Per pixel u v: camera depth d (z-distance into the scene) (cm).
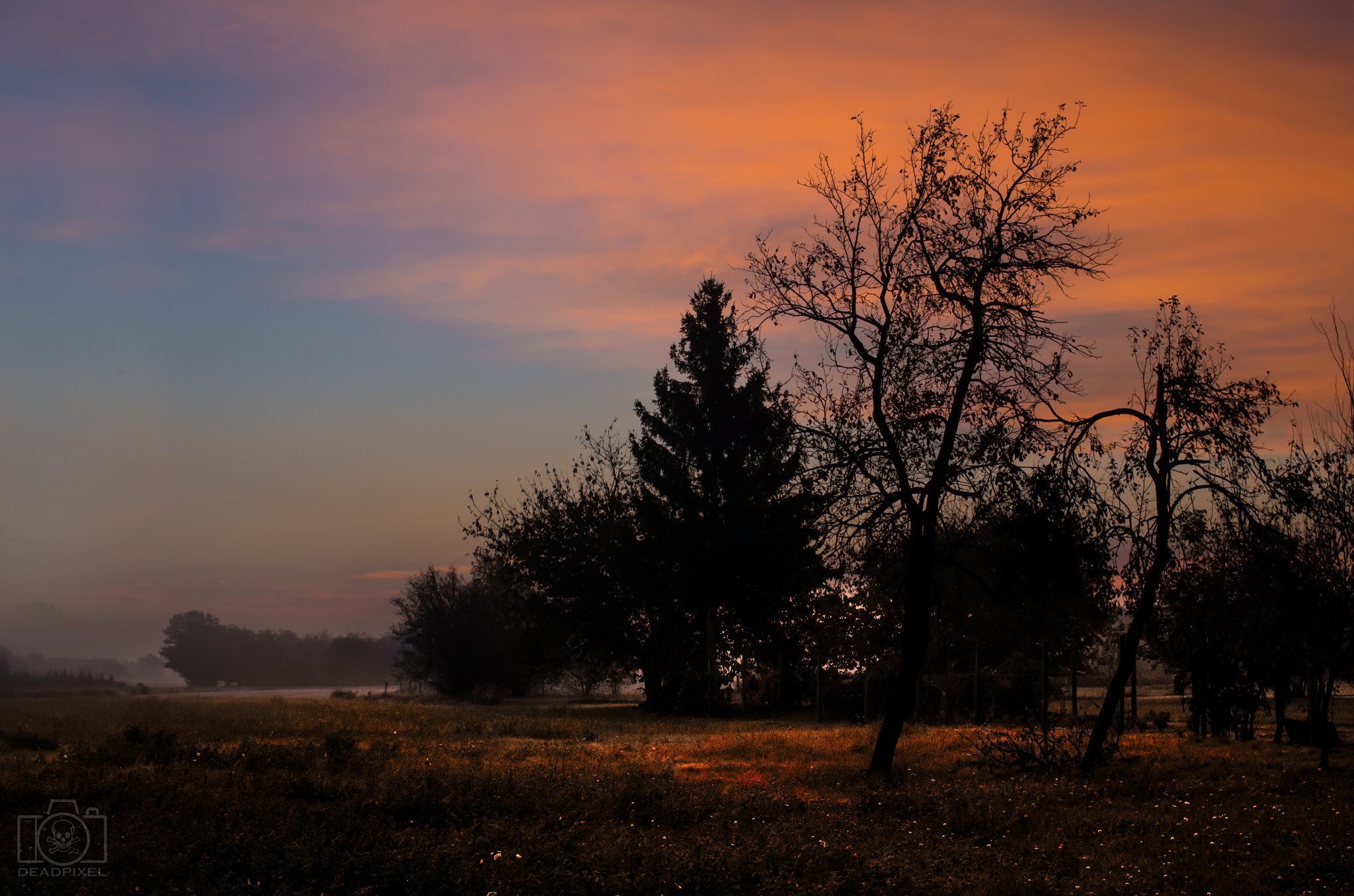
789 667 4422
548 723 3075
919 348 1744
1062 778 1582
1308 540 1886
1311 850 962
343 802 1168
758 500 2322
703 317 4759
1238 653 2211
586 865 873
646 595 4438
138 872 829
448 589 6075
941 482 1706
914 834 1070
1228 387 1791
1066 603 1877
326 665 17438
